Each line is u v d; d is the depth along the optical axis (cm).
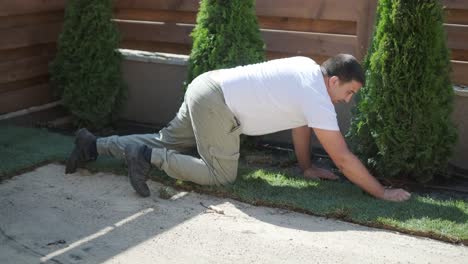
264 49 506
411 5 400
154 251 336
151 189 419
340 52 515
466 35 474
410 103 412
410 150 423
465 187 439
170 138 436
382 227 362
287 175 446
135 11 606
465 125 463
